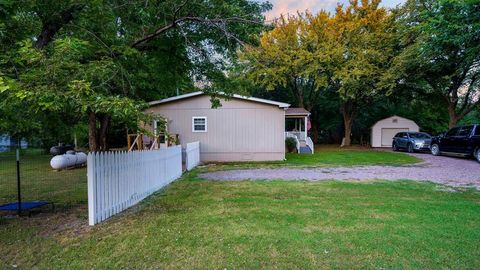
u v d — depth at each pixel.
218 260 3.40
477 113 25.84
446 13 14.08
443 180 8.79
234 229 4.39
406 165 12.77
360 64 22.03
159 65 8.90
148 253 3.60
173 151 9.35
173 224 4.67
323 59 23.45
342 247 3.71
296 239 3.97
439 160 14.59
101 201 4.95
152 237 4.11
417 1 19.17
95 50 6.33
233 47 7.26
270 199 6.32
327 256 3.47
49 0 5.39
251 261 3.36
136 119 4.98
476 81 17.59
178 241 3.95
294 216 5.02
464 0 12.70
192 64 8.50
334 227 4.45
